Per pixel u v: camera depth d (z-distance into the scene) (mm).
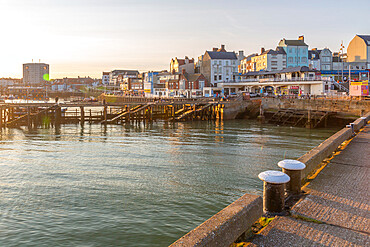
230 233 4543
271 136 37531
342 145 13156
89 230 12664
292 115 50469
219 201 15508
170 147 30578
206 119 61875
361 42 93000
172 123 56375
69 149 30078
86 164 23547
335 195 7082
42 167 22750
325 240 5023
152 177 19766
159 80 115562
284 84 71000
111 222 13352
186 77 97312
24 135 40781
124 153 27719
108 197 16266
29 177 20172
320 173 8883
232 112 62031
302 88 68312
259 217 5426
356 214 6035
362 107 43312
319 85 65125
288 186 7293
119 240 11859
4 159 25547
